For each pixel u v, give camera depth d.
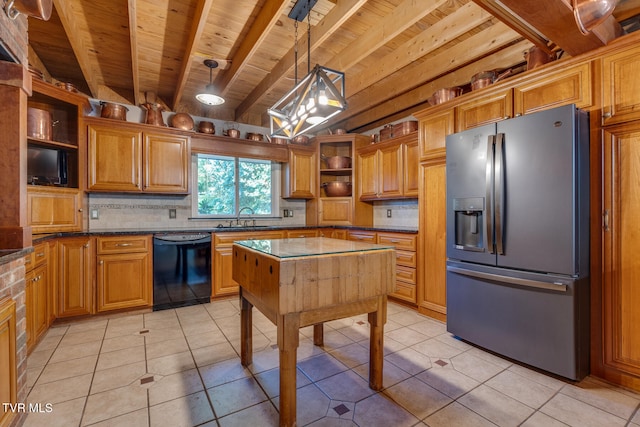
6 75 1.55
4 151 1.55
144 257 3.17
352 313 1.66
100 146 3.26
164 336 2.56
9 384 1.39
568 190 1.85
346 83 3.67
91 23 2.52
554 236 1.91
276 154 4.50
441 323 2.87
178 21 2.52
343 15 2.31
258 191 4.70
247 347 2.07
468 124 2.67
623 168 1.84
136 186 3.45
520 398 1.72
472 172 2.37
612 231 1.88
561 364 1.88
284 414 1.45
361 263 1.62
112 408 1.63
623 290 1.84
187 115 3.96
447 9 2.51
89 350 2.30
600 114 1.92
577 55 1.99
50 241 2.63
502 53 2.80
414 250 3.22
